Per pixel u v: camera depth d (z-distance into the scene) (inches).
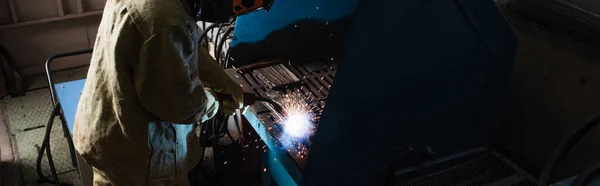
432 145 88.3
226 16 65.2
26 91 155.7
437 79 78.9
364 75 70.4
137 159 72.1
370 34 67.4
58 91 108.0
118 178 76.0
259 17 91.4
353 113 73.4
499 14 78.3
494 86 86.4
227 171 109.3
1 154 126.3
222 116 101.7
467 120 89.0
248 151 107.0
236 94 77.6
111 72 65.1
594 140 87.5
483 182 87.9
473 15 75.9
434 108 82.9
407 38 71.3
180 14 61.6
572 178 61.7
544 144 98.0
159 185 78.2
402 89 76.3
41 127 138.9
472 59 80.5
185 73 62.9
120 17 62.9
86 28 163.6
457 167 91.7
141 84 62.6
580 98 86.8
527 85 98.3
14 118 142.3
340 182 80.2
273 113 81.4
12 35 153.2
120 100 65.6
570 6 85.0
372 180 85.3
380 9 66.3
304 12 93.0
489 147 96.6
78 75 164.7
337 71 67.7
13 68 150.5
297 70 94.4
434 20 72.4
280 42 96.9
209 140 105.8
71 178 119.0
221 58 105.3
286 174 90.4
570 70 87.4
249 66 94.2
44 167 122.5
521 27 95.6
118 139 70.9
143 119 68.1
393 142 82.4
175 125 75.3
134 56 62.7
